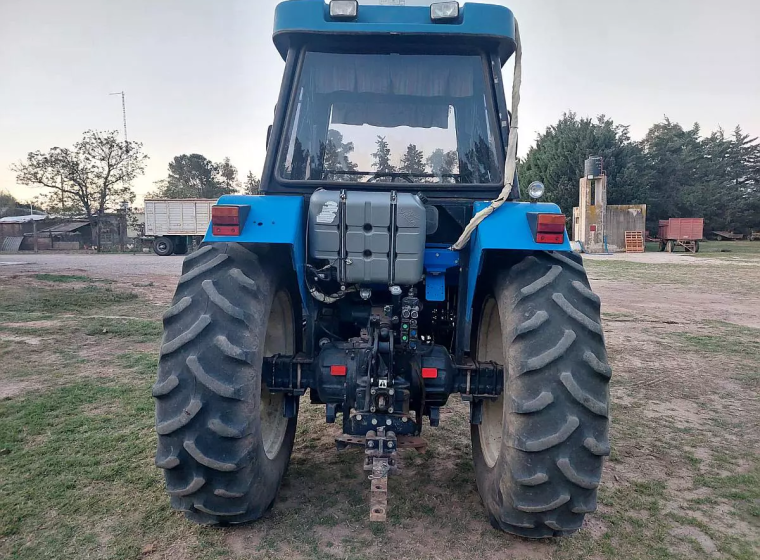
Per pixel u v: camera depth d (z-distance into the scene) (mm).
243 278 2586
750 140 60281
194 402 2410
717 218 49094
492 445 3150
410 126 3156
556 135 38125
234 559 2637
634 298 11789
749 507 3248
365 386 2727
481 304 3307
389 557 2680
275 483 2986
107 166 36406
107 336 7160
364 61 3137
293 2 2988
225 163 74000
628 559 2723
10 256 26797
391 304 2988
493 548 2771
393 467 2496
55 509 3016
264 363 2947
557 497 2453
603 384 2471
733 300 11531
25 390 4941
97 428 4105
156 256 27031
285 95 3105
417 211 2584
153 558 2635
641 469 3727
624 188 34875
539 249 2586
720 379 5871
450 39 3033
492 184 3082
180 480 2539
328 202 2605
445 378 2865
